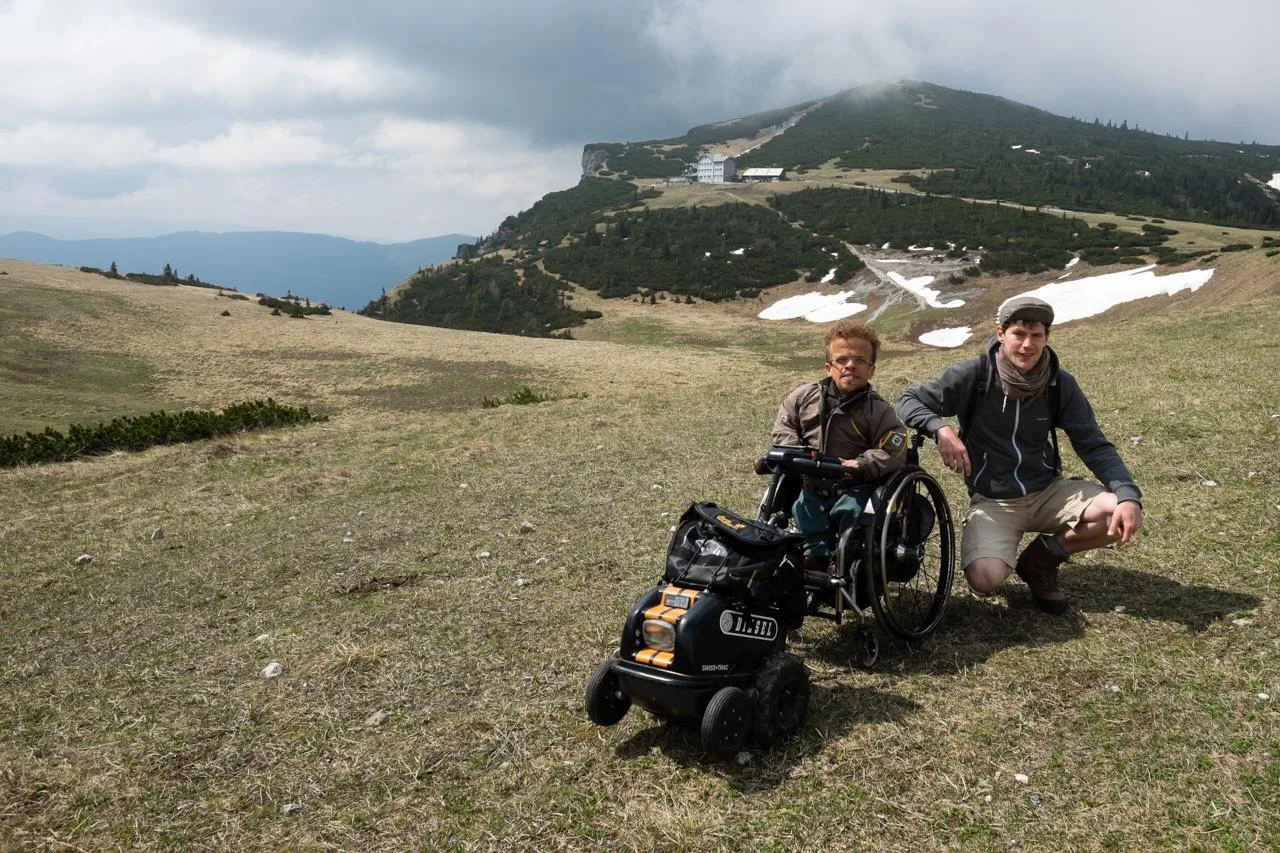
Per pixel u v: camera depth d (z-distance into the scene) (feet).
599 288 411.95
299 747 13.38
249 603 21.27
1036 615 15.58
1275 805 9.43
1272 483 20.95
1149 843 9.16
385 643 17.26
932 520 15.16
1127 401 33.91
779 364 188.34
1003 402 14.76
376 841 10.78
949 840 9.62
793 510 15.06
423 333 243.60
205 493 37.45
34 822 11.76
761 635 12.28
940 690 13.14
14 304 209.97
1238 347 45.75
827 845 9.78
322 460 43.50
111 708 15.43
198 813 11.77
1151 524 19.44
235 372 174.60
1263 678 12.05
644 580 19.79
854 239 415.64
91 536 31.27
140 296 251.80
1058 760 10.88
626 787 11.44
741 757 11.79
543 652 16.20
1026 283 291.99
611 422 45.62
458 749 12.84
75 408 132.98
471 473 35.81
